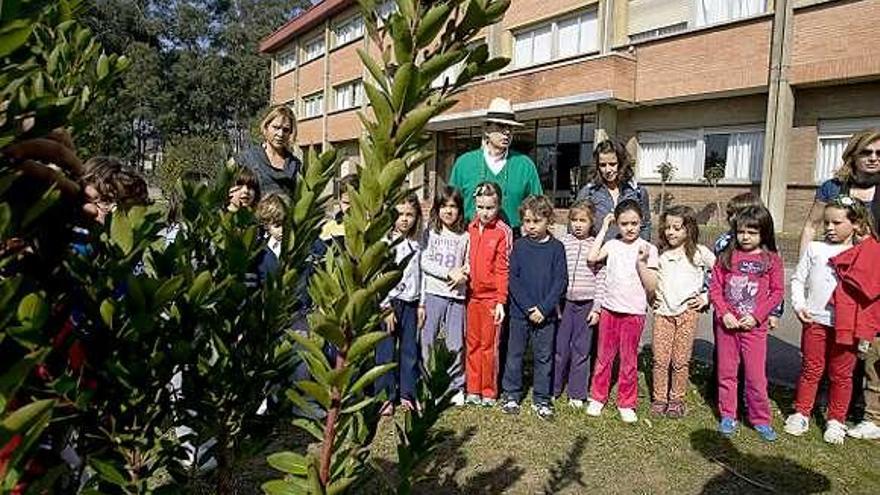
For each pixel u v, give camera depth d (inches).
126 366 43.9
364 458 47.9
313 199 54.1
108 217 47.7
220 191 61.9
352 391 36.4
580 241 198.8
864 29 452.8
